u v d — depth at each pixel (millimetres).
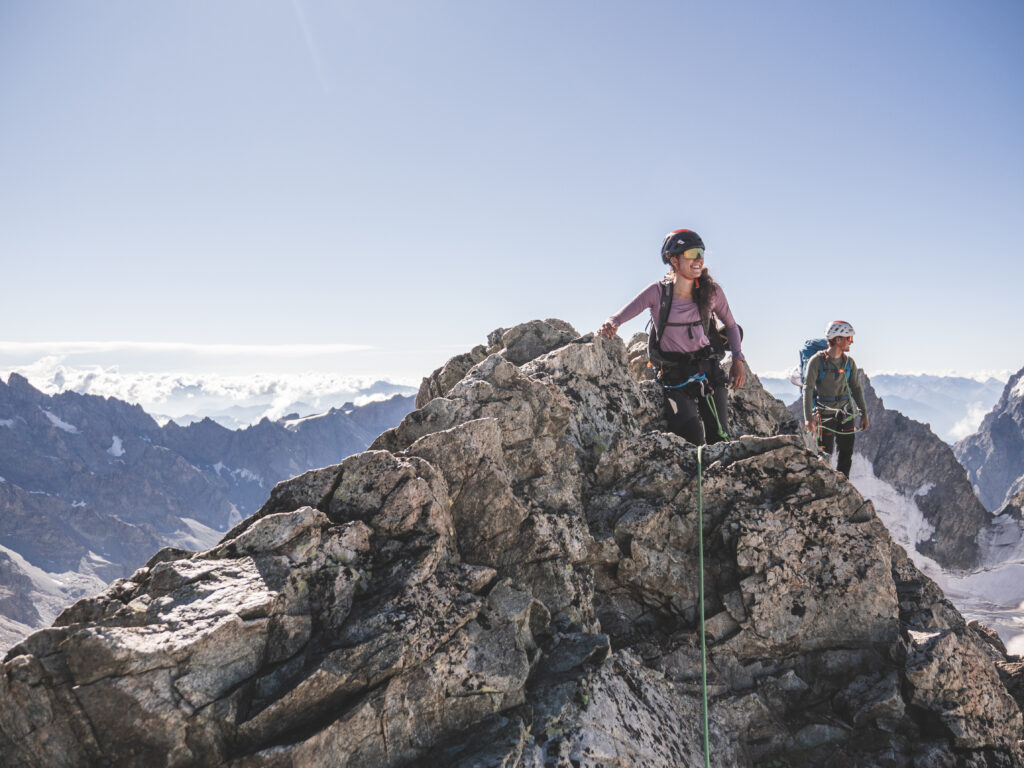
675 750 3637
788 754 3961
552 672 3650
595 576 4672
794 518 4426
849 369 6066
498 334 7145
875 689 3998
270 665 3146
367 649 3168
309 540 3486
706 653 4281
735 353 5199
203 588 3244
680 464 4879
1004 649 6047
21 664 2826
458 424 4668
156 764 2834
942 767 3764
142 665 2871
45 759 2816
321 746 2928
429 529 3770
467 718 3289
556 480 4715
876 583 4215
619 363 6414
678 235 4875
